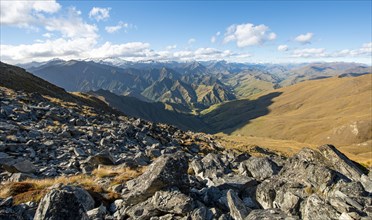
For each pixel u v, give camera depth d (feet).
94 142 129.80
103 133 147.13
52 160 94.02
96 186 61.36
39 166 86.43
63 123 155.84
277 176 57.16
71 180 69.97
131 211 48.80
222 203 50.78
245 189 58.75
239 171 75.92
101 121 193.26
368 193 43.27
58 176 79.15
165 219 45.78
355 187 43.52
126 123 203.31
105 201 55.26
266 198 50.78
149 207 48.39
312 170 50.31
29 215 46.01
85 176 77.15
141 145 152.46
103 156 96.53
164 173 53.11
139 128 186.39
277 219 41.14
